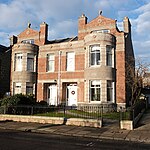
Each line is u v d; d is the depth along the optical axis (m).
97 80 23.80
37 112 19.92
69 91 26.88
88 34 24.98
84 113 19.75
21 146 9.42
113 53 24.53
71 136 12.60
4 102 20.03
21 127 15.12
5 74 30.95
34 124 16.44
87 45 24.66
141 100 26.30
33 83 28.09
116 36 25.19
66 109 21.41
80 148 9.37
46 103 25.66
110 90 24.02
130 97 26.91
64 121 16.41
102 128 14.83
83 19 27.48
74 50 26.56
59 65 27.17
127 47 26.33
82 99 25.06
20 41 31.02
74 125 15.97
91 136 12.52
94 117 17.59
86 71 24.45
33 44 28.47
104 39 24.00
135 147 9.95
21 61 28.28
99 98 23.55
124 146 10.12
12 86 28.11
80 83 25.53
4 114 18.91
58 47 27.64
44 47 28.62
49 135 12.70
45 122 17.08
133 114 15.50
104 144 10.48
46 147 9.36
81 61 25.91
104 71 23.53
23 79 27.55
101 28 26.27
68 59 26.98
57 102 26.59
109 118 18.66
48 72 27.77
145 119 19.17
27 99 21.97
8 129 14.60
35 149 8.96
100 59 23.84
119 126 15.40
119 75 24.44
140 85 28.78
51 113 19.44
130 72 26.05
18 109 20.02
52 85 28.09
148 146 10.26
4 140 10.69
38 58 28.80
